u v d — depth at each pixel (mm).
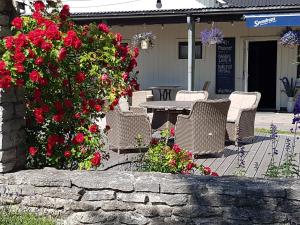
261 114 13461
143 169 4828
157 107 7895
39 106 4188
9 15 4062
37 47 3701
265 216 3449
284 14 11492
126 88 4164
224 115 7133
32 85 4031
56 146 4293
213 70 15094
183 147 7137
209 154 7387
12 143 4020
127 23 13094
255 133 9742
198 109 6914
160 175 3854
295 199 3400
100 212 3734
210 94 15141
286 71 14406
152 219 3656
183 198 3586
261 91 15578
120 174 3873
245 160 6996
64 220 3783
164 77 15539
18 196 3873
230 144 8445
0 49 3789
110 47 4094
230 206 3508
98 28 4141
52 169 4082
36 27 3967
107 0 15531
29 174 3902
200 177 3785
